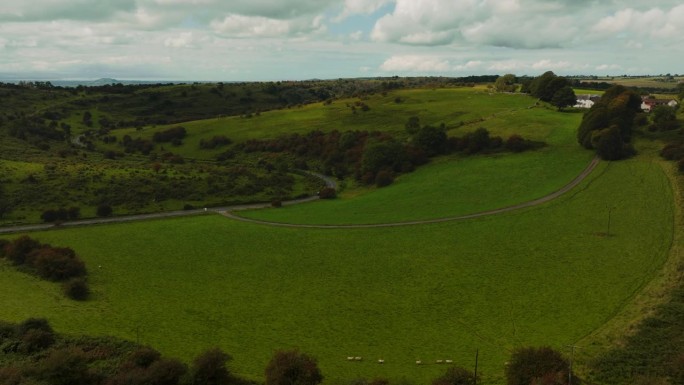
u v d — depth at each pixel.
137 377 48.06
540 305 68.12
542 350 49.72
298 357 50.41
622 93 157.00
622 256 80.75
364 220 113.88
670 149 126.31
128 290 77.25
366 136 182.62
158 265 88.44
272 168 171.50
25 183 127.94
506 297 71.50
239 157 189.00
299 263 89.12
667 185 109.62
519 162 141.62
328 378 52.38
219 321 66.94
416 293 74.94
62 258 81.75
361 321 66.88
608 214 100.06
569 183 121.75
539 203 111.62
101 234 105.56
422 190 132.25
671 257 77.69
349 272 84.25
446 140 162.25
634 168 123.88
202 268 87.19
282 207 131.62
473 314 67.38
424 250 92.25
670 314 59.59
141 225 112.81
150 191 134.12
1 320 62.44
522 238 93.31
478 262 84.56
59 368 47.75
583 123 148.25
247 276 83.56
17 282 77.19
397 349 59.09
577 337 58.41
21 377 47.81
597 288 71.12
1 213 112.31
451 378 48.97
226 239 103.25
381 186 145.00
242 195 140.12
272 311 70.25
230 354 57.66
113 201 126.31
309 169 174.88
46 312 66.69
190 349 58.66
